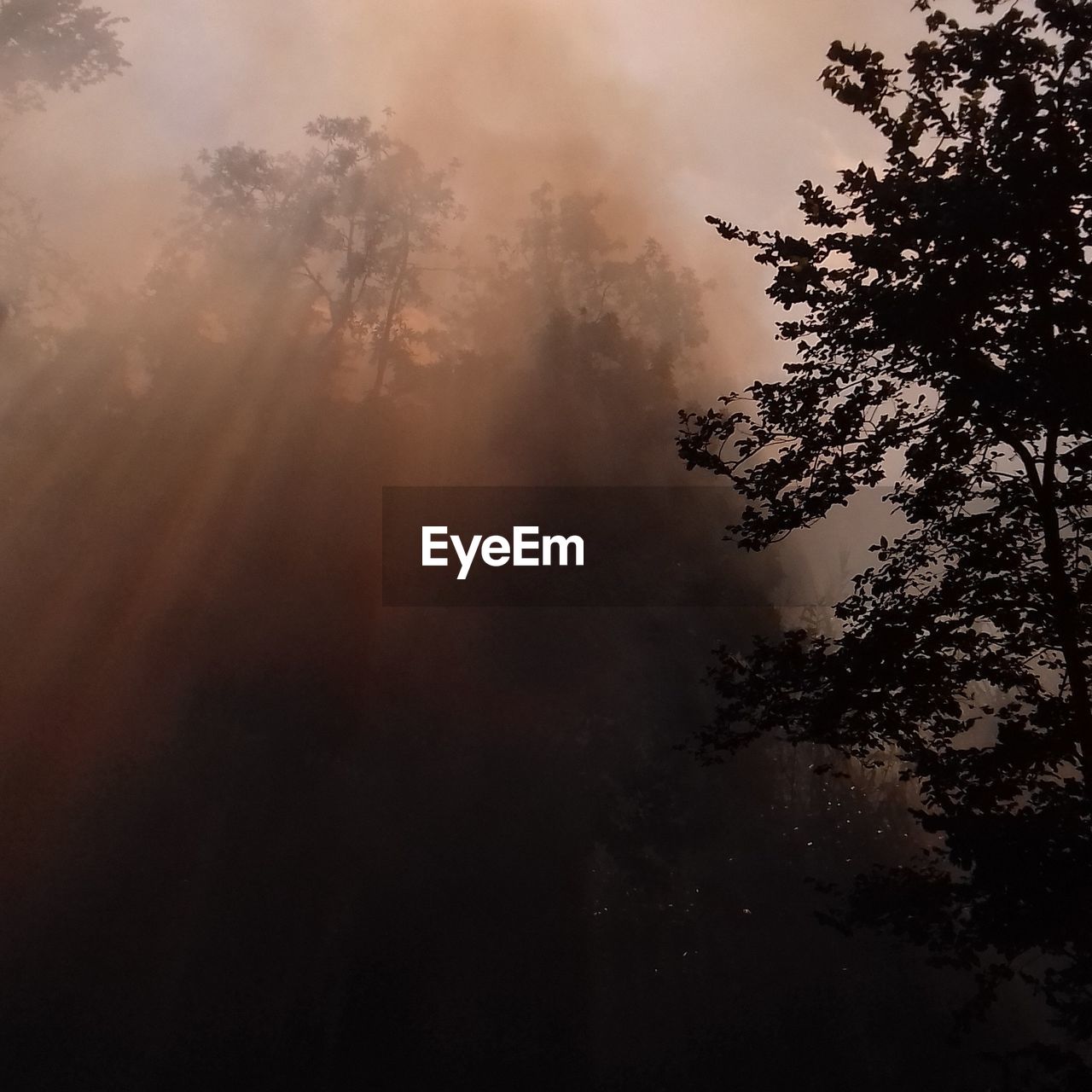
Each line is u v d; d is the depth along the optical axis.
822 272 11.91
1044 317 10.03
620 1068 31.14
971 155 11.02
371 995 29.66
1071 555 11.31
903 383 11.77
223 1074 27.53
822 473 12.19
